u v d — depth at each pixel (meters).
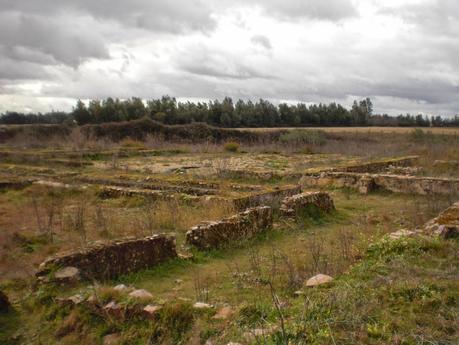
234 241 8.14
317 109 76.69
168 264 6.92
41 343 4.50
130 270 6.43
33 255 7.42
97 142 33.00
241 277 6.21
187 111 62.75
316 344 3.52
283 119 73.38
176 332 4.32
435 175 17.45
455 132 44.75
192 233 7.84
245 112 68.62
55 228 9.20
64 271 5.66
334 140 39.56
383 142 38.38
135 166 21.72
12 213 10.84
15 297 5.64
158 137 37.94
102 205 12.17
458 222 7.28
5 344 4.50
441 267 5.40
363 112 79.06
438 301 4.25
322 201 11.13
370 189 14.87
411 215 10.55
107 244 6.32
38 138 36.81
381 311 4.11
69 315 4.79
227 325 4.21
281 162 23.83
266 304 4.65
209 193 13.16
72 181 15.65
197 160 25.03
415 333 3.66
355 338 3.59
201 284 6.00
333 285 4.98
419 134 39.62
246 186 13.80
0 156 23.95
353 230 9.28
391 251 6.13
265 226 9.19
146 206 11.18
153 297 4.91
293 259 6.98
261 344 3.57
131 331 4.41
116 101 58.56
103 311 4.71
